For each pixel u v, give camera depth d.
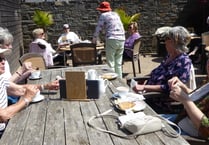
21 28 9.13
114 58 5.57
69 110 2.08
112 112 2.02
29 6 9.17
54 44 9.45
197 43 7.90
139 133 1.65
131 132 1.67
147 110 2.04
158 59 8.89
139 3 9.55
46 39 9.32
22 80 3.12
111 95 2.41
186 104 1.90
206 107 2.01
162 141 1.58
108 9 5.43
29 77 3.11
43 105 2.19
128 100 2.19
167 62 2.99
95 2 9.35
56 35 9.42
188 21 9.67
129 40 6.73
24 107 2.13
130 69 7.49
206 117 1.86
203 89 2.09
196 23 9.66
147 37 9.77
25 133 1.72
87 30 9.49
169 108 2.80
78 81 2.27
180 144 1.54
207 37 6.65
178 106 2.78
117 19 5.40
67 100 2.30
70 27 9.45
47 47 5.37
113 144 1.56
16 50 7.52
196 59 7.81
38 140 1.63
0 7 5.46
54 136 1.67
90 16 9.42
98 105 2.17
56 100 2.30
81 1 9.34
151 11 9.61
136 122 1.66
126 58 6.57
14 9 7.59
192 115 1.87
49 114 2.01
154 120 1.70
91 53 5.51
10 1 6.92
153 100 2.86
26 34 9.27
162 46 9.20
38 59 4.17
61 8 9.32
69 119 1.91
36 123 1.86
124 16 8.79
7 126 1.82
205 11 9.47
